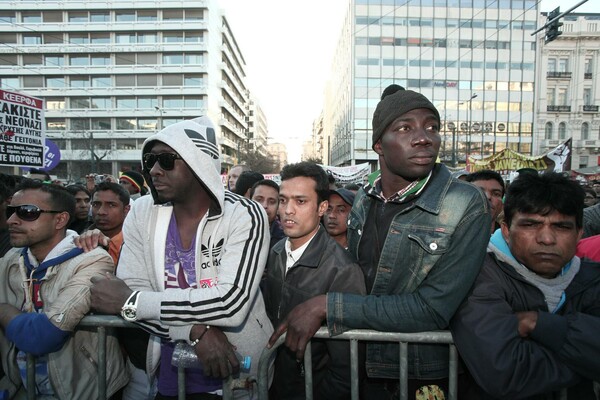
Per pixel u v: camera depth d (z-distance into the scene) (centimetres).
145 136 5069
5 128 581
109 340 192
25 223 182
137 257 172
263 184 366
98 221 318
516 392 127
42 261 190
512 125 4212
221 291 146
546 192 146
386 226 165
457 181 152
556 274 157
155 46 4981
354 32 4097
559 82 4366
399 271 152
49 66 4903
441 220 144
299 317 145
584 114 4322
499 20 4153
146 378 209
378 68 4112
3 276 191
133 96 5053
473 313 138
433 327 137
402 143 142
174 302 143
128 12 5034
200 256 162
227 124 6212
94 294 154
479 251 138
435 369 162
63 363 177
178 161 159
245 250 157
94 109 4984
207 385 176
